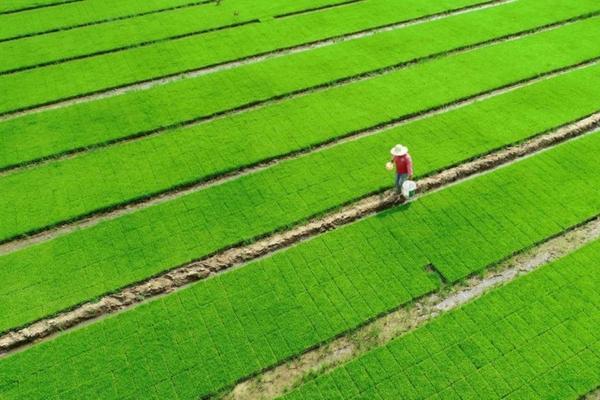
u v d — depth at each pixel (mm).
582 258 15836
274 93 23125
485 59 24812
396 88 23125
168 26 28625
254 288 15484
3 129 21750
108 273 16031
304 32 27641
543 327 14180
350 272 15812
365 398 12938
